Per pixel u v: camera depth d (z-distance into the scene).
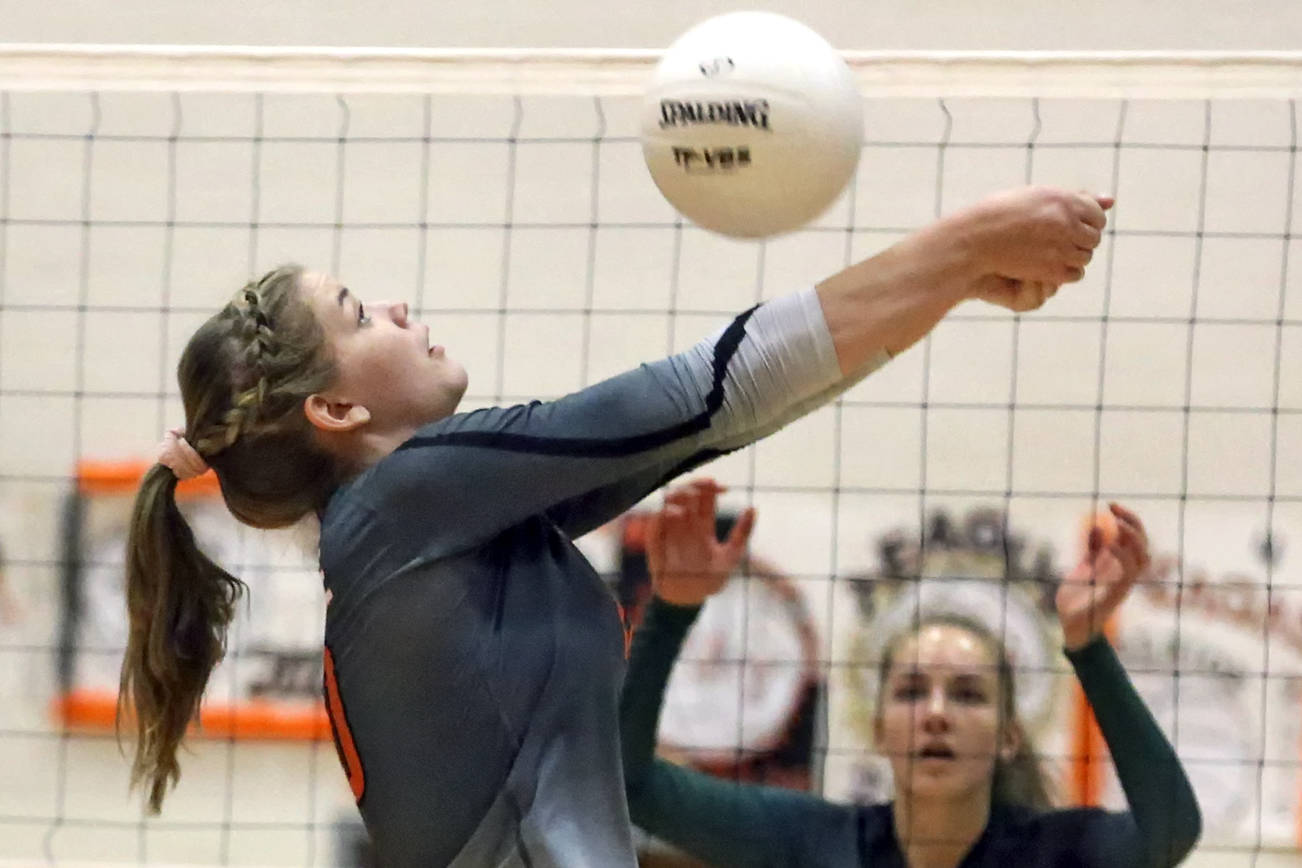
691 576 7.95
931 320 4.78
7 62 9.59
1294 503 10.91
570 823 4.87
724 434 4.85
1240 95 8.86
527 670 4.98
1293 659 10.96
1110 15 11.61
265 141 11.46
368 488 5.07
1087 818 8.33
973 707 8.84
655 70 5.46
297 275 5.72
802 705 10.95
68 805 11.62
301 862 11.37
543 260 11.16
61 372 11.70
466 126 11.25
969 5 11.69
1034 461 11.11
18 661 11.72
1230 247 10.86
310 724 11.38
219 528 11.44
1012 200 4.74
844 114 5.25
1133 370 11.05
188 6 12.05
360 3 11.97
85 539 11.70
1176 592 11.05
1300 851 10.86
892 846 8.45
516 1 11.88
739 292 10.98
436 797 5.01
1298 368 10.90
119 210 11.60
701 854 8.18
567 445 4.73
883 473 11.18
